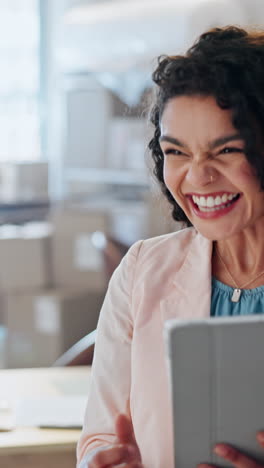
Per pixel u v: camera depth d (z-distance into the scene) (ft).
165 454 4.44
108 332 4.91
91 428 4.87
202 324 3.75
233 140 4.03
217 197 4.17
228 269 4.65
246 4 21.35
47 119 29.35
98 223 17.57
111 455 4.52
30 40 29.01
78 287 16.33
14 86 29.14
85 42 25.23
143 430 4.54
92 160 25.77
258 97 3.98
